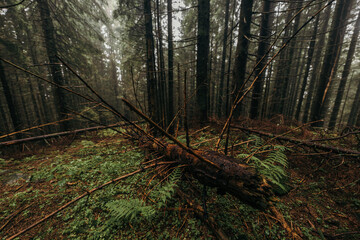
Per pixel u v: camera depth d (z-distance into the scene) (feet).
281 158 8.30
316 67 40.11
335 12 21.06
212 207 7.86
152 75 17.65
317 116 25.02
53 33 23.22
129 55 39.63
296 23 28.09
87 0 27.71
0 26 27.32
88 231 7.03
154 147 10.19
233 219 7.29
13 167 13.01
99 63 68.59
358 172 9.77
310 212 7.65
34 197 9.25
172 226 7.06
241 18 17.87
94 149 16.35
